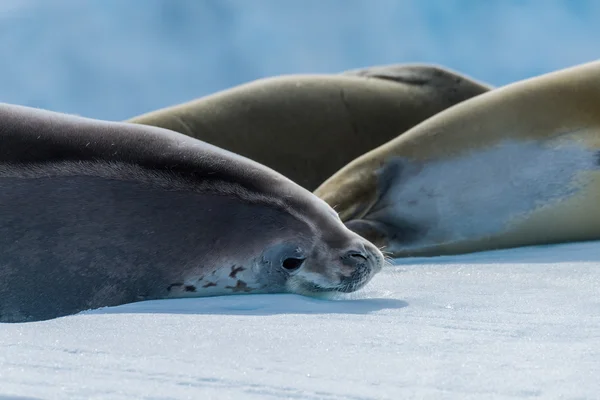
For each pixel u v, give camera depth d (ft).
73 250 42.34
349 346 30.30
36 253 41.96
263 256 44.29
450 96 96.53
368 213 69.82
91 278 42.47
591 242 67.77
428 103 95.04
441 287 46.80
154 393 23.56
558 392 24.23
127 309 40.22
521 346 30.37
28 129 43.62
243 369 26.61
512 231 68.90
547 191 68.39
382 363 27.61
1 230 41.81
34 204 42.32
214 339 31.30
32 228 42.06
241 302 41.68
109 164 43.60
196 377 25.52
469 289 45.68
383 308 39.86
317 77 94.84
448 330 33.50
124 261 42.91
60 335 32.04
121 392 23.54
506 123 69.72
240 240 44.09
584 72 71.92
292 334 32.37
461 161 69.46
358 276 45.11
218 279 44.04
